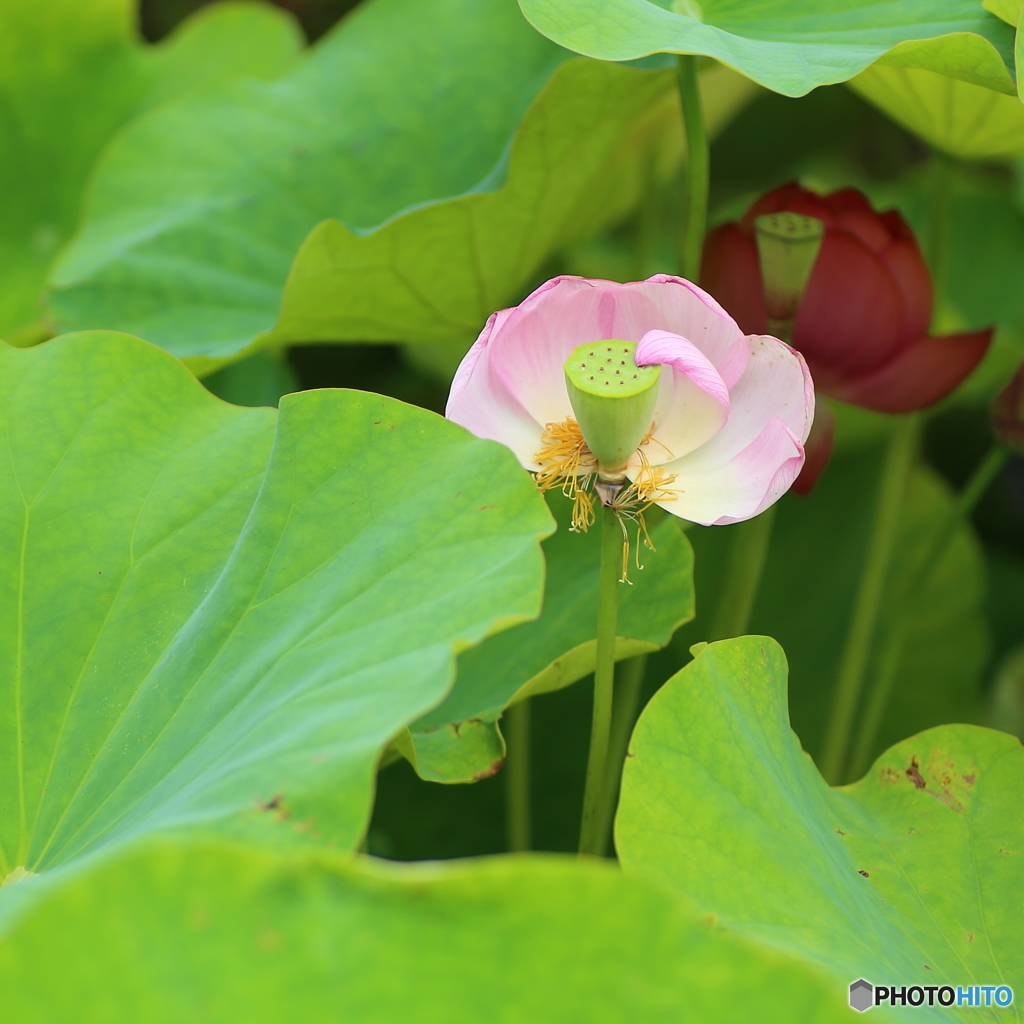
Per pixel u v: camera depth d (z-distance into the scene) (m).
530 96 2.74
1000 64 2.36
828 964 2.21
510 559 2.22
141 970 2.08
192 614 2.31
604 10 2.38
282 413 2.32
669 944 2.09
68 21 3.73
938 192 2.61
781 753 2.32
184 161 2.87
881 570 2.65
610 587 2.30
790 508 3.24
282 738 2.19
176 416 2.39
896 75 2.51
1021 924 2.29
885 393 2.47
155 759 2.26
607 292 2.29
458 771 2.35
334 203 2.75
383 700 2.18
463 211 2.52
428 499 2.27
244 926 2.08
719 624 2.56
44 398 2.38
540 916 2.09
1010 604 4.24
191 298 2.66
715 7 2.46
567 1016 2.09
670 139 3.57
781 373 2.28
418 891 2.09
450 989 2.09
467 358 2.29
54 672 2.31
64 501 2.36
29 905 2.17
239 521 2.35
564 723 2.75
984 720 3.51
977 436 4.43
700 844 2.24
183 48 3.95
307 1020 2.08
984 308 4.26
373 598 2.24
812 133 4.32
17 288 3.79
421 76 2.85
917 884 2.31
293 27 4.00
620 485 2.28
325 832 2.15
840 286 2.43
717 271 2.45
